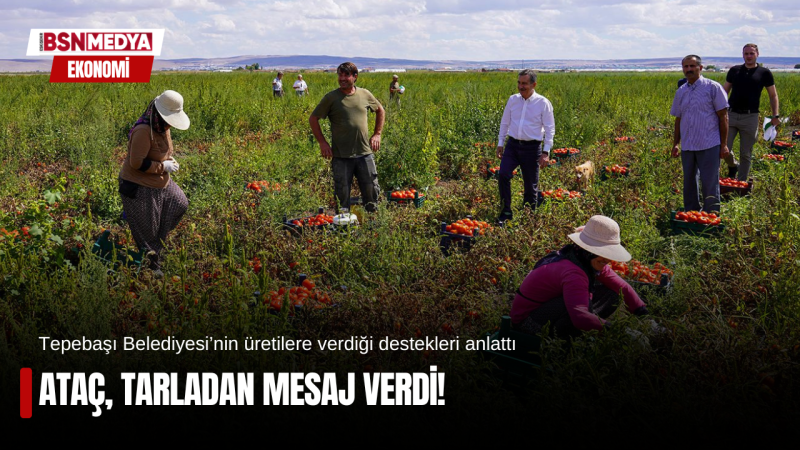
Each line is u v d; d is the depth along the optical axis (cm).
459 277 560
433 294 518
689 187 769
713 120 737
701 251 617
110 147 1226
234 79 3466
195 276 529
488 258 581
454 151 1160
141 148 551
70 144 1181
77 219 669
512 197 821
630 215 702
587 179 935
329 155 752
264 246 629
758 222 635
